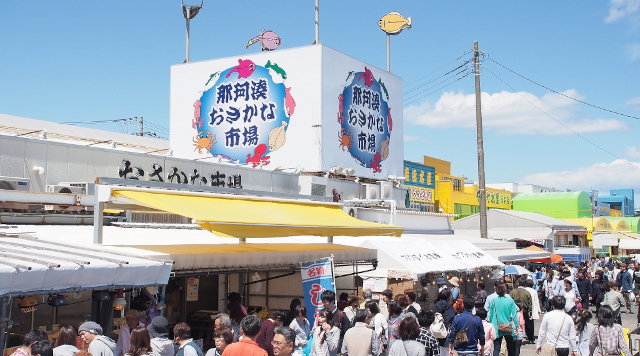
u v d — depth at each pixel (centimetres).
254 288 1520
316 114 2447
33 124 2416
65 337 705
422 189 4341
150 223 1589
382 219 2295
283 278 1490
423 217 2584
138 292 1103
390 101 2892
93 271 794
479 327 1005
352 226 1208
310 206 1369
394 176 2802
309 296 1084
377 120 2788
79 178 1542
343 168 2545
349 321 1070
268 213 1152
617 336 1005
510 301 1224
